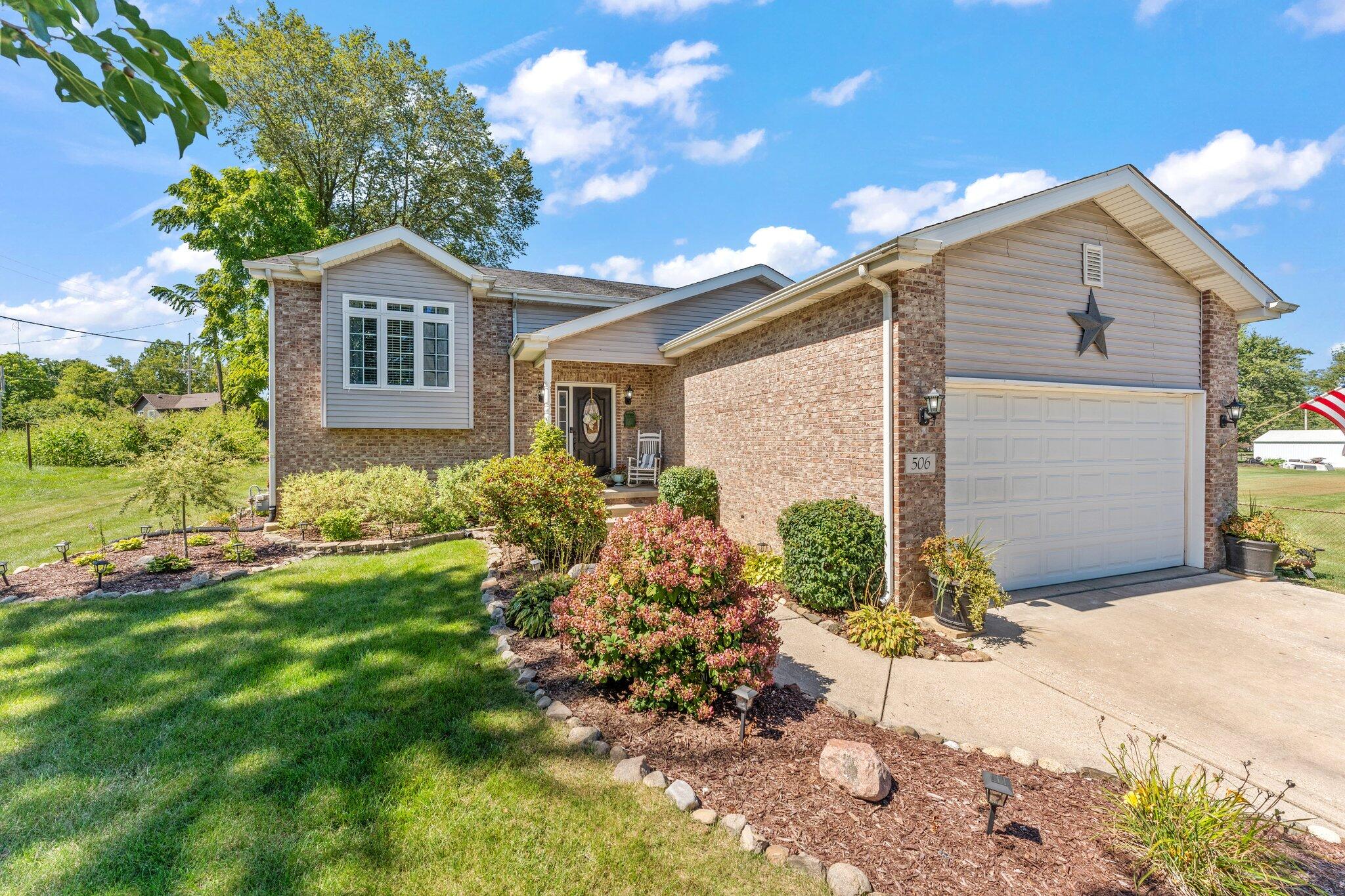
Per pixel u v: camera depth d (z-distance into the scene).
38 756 3.21
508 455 12.14
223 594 6.04
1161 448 7.93
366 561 7.43
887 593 5.87
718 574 3.94
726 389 9.52
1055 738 3.69
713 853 2.58
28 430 18.06
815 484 7.15
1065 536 7.21
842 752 3.08
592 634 3.83
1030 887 2.42
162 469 7.44
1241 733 3.79
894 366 5.87
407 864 2.48
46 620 5.28
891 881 2.44
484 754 3.26
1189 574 7.67
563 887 2.38
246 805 2.82
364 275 10.62
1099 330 7.09
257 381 19.00
